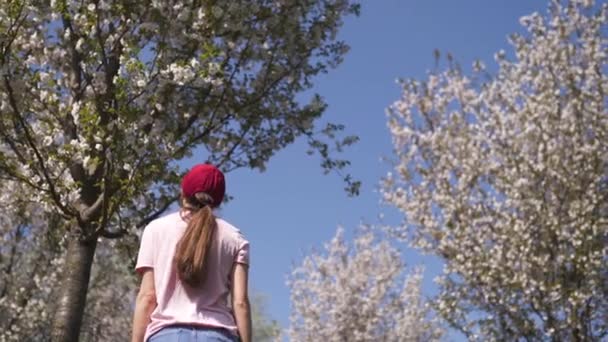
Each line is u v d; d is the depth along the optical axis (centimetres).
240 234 379
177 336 350
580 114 1939
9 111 968
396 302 2950
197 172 385
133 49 925
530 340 1833
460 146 2069
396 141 2145
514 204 1941
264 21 1114
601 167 1895
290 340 2961
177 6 1005
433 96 2167
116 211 962
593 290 1781
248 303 368
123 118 921
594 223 1816
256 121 1121
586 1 2009
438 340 2858
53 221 1138
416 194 2083
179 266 359
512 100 2048
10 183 1052
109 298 2323
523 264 1856
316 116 1148
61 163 934
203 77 964
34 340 2208
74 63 1025
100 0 980
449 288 1955
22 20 930
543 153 1920
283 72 1138
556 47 2016
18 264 2184
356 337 2870
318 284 3008
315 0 1158
